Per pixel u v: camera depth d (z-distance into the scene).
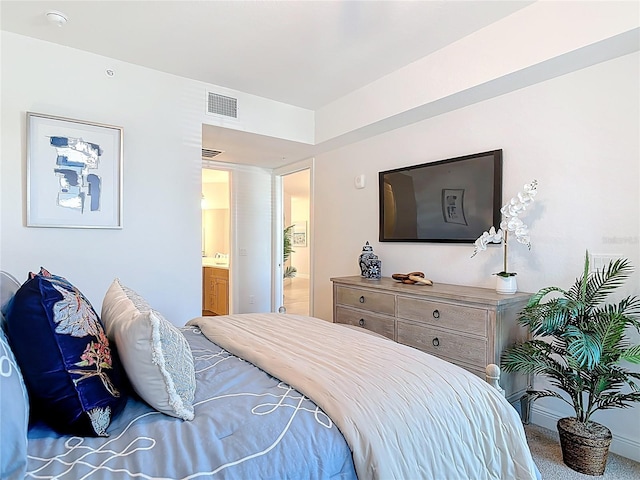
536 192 2.47
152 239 3.03
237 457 0.88
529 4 2.22
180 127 3.17
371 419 1.06
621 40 1.95
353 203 3.99
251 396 1.17
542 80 2.43
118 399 1.08
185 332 1.95
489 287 2.76
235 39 2.57
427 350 2.59
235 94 3.46
